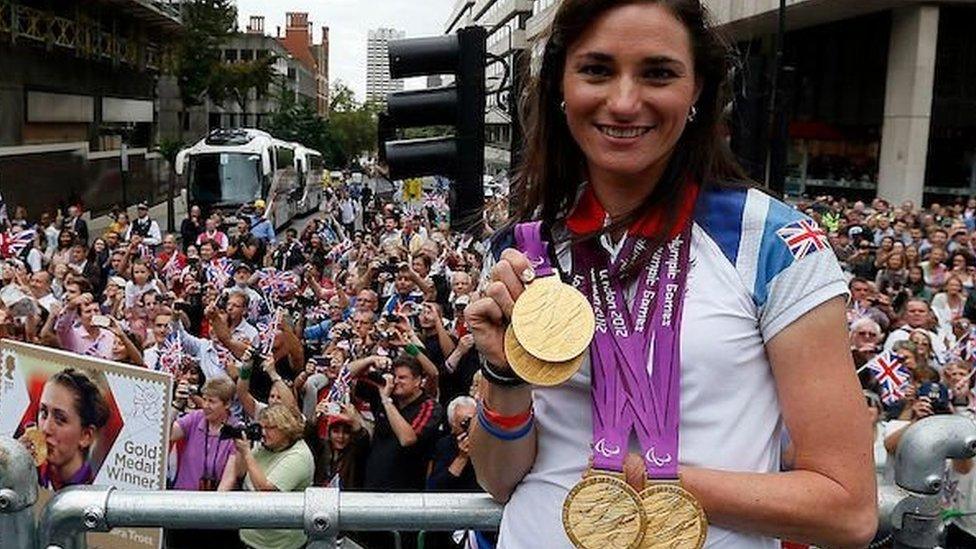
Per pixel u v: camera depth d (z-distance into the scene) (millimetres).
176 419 5926
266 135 34750
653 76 1425
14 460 1696
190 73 66125
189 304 10844
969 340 8867
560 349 1379
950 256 14680
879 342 7617
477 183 5031
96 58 42062
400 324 7484
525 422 1489
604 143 1447
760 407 1397
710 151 1492
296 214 42312
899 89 31312
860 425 1351
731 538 1384
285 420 5742
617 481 1361
